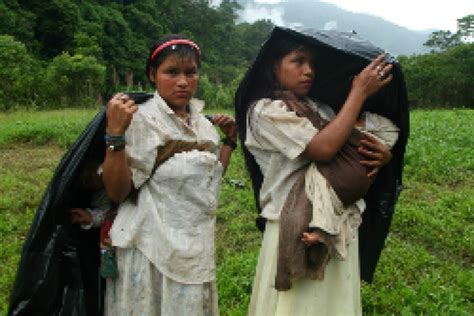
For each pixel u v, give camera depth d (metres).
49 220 2.34
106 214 2.50
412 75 46.44
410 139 10.84
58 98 25.61
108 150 2.19
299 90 2.54
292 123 2.41
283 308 2.47
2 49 27.89
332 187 2.37
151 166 2.33
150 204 2.35
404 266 4.74
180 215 2.37
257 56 2.56
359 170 2.40
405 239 5.67
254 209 6.56
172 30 71.88
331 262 2.49
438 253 5.31
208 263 2.44
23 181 8.17
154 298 2.39
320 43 2.43
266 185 2.62
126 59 52.72
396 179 2.76
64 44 47.66
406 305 3.98
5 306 3.96
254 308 2.74
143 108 2.40
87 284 2.53
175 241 2.34
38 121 14.78
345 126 2.32
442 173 8.18
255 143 2.60
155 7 65.88
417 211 6.18
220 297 4.09
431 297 4.07
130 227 2.36
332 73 2.74
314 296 2.45
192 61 2.37
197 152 2.39
